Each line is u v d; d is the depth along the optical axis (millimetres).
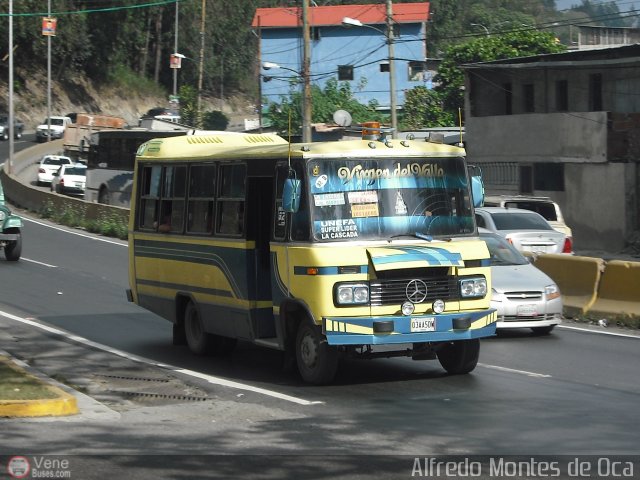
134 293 21234
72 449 11680
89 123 90188
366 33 103188
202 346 19078
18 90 120750
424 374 17094
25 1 115188
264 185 17016
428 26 132875
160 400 15141
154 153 20438
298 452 11555
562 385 16000
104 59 129750
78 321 24078
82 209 54688
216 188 17984
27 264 36281
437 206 16297
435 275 15633
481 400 14742
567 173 49875
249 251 16906
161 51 143250
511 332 22922
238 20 147250
